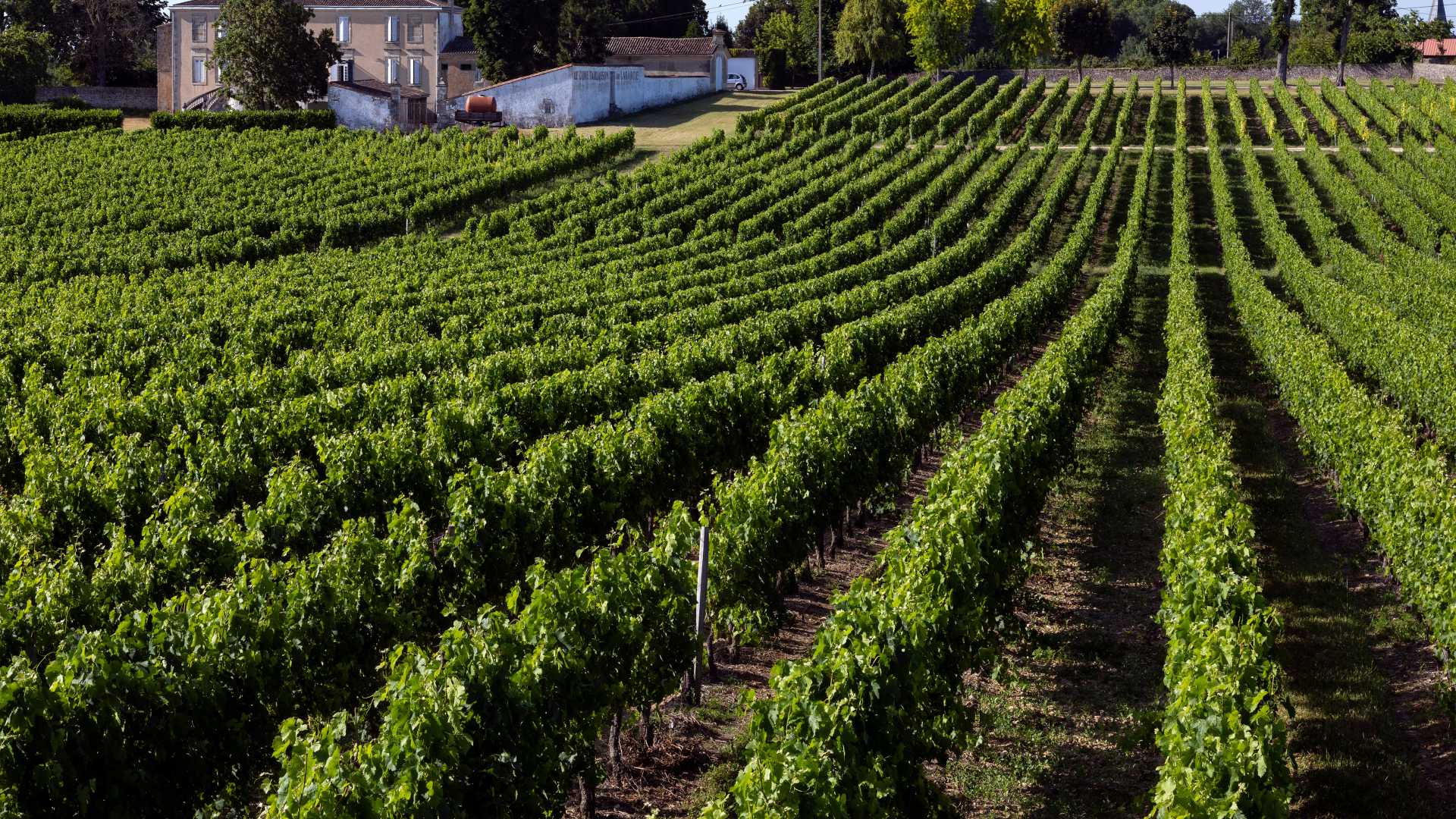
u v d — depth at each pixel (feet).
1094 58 356.38
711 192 176.35
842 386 69.67
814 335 88.84
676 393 57.47
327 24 264.72
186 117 221.05
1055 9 314.55
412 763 24.80
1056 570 51.21
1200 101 268.82
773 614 41.83
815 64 323.78
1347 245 134.00
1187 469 48.21
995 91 281.13
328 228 152.05
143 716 27.96
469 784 26.27
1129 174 200.03
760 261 133.49
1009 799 32.73
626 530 49.11
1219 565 35.50
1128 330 106.63
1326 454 59.31
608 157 204.44
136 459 48.21
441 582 39.17
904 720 28.76
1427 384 69.15
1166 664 33.50
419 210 161.79
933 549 35.19
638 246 144.66
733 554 39.91
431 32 264.31
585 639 31.53
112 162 192.44
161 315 89.45
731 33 404.57
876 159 199.41
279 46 227.81
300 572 33.88
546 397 60.70
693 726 37.45
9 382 68.49
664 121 249.55
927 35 276.82
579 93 243.60
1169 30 310.45
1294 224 164.04
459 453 53.67
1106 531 56.44
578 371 67.26
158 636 29.78
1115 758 35.04
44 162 192.54
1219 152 205.57
